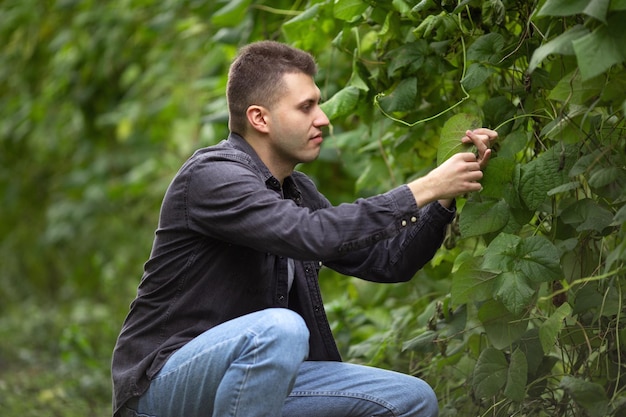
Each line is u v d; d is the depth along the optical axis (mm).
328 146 5684
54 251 11305
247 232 3539
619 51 3090
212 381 3559
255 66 3793
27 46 9633
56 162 11211
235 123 3879
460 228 3773
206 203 3613
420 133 4547
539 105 3938
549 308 4004
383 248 4008
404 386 3750
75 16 9531
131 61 9031
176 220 3703
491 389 3842
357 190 5207
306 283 3986
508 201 3717
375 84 4438
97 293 10836
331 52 5211
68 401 6590
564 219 3660
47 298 11422
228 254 3727
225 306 3725
